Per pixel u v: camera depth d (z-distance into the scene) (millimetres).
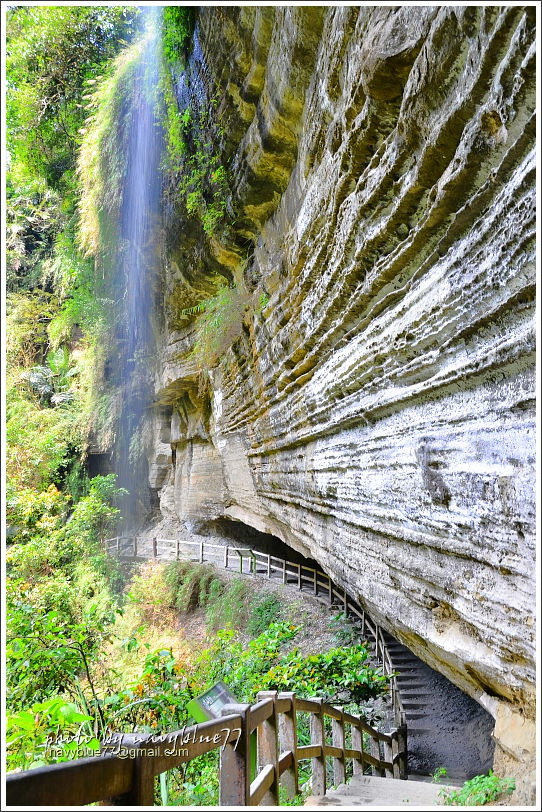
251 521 14781
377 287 4770
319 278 6430
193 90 10398
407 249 4094
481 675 3480
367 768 6102
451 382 3586
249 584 15469
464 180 3232
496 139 2918
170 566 17484
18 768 2922
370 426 5398
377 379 4941
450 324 3551
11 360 19203
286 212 8242
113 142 13578
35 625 4633
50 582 9273
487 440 3107
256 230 10195
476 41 2889
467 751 7074
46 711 2682
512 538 2850
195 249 13203
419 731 7602
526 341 2660
